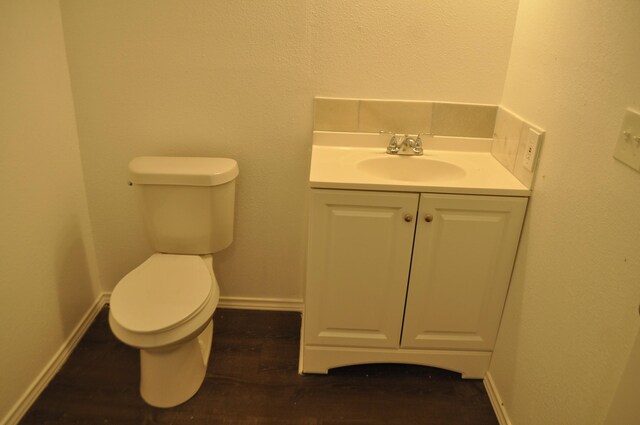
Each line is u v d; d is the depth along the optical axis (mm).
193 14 1735
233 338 2068
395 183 1542
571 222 1288
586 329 1199
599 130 1163
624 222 1059
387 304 1741
